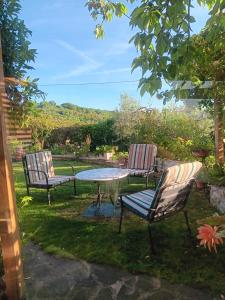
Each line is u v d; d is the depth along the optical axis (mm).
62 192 6027
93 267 2961
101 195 5473
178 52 2193
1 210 2195
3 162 2137
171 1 2191
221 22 2197
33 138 12516
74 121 15953
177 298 2432
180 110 8188
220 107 5035
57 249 3354
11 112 3264
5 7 3229
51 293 2562
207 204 4758
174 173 3082
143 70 2281
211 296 2439
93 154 11281
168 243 3381
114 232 3768
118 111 11609
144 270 2844
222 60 4195
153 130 8344
